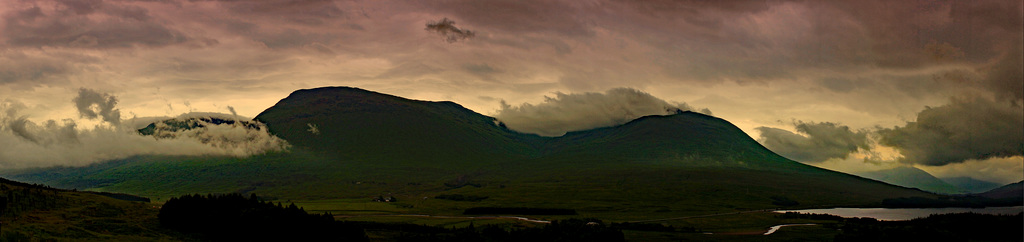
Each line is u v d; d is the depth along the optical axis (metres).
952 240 141.50
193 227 120.06
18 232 88.81
